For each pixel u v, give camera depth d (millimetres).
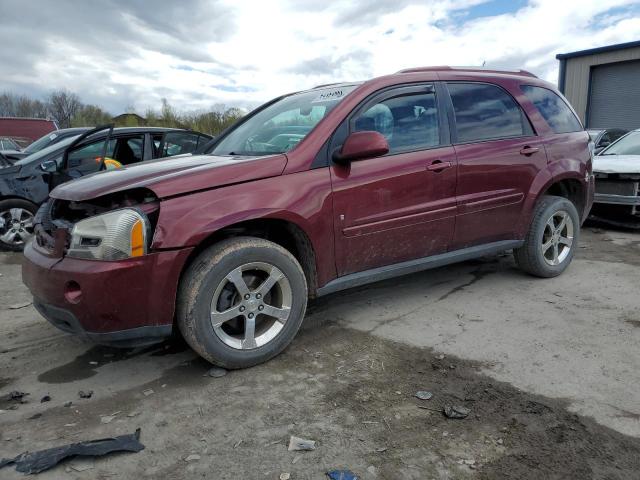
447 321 3838
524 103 4539
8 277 5609
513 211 4375
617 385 2832
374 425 2529
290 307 3270
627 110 20422
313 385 2945
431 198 3818
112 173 3387
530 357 3201
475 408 2648
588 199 5043
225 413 2684
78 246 2828
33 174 6738
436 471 2188
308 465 2250
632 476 2117
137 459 2330
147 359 3375
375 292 4551
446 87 4094
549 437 2389
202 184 2990
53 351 3559
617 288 4484
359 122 3590
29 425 2625
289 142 3533
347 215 3438
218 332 3029
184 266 3012
